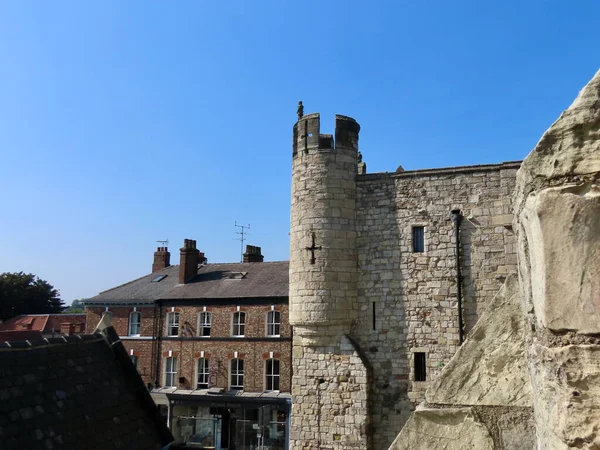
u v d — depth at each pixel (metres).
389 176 19.42
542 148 2.67
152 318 34.75
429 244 18.56
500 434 3.90
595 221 2.43
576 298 2.43
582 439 2.31
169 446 9.69
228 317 32.69
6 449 6.46
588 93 2.56
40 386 7.92
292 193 20.12
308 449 18.19
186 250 36.59
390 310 18.67
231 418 31.97
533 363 2.92
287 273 34.38
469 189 18.39
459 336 17.70
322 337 18.61
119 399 9.26
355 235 19.42
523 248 3.03
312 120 19.73
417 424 4.17
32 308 66.06
